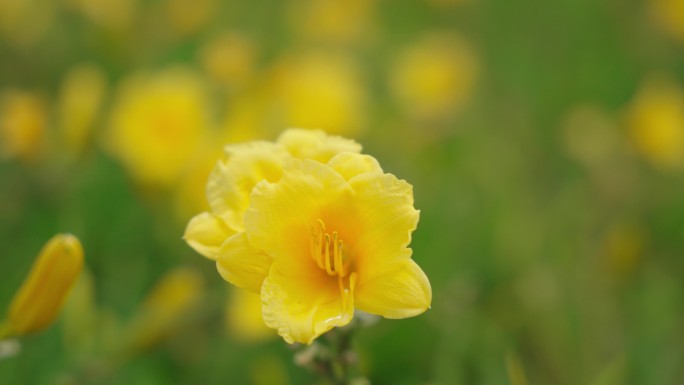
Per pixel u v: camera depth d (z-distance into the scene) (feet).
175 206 3.08
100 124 3.32
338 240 1.69
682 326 2.79
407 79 4.34
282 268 1.66
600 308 2.77
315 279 1.67
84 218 2.93
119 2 4.52
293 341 1.62
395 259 1.65
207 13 4.84
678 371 2.58
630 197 3.59
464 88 4.27
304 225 1.67
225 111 3.52
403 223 1.65
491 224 3.16
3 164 3.21
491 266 2.99
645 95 4.09
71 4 4.67
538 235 3.12
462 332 2.52
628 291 2.89
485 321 2.59
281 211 1.66
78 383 2.32
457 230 3.13
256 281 1.67
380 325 2.57
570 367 2.61
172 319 2.41
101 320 2.47
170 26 4.77
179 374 2.62
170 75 3.77
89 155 2.92
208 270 3.02
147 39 4.77
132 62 4.51
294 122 3.47
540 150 4.07
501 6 5.47
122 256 2.97
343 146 1.77
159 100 3.06
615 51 4.92
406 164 3.68
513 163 3.76
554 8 5.36
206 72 3.80
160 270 2.98
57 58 4.50
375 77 4.91
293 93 3.52
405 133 3.90
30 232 2.98
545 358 2.68
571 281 2.83
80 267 1.92
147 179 3.03
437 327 2.59
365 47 5.14
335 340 1.81
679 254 3.24
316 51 4.84
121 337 2.39
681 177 3.71
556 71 4.69
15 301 1.93
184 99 3.06
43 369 2.43
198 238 1.71
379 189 1.66
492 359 2.48
